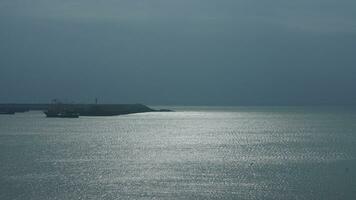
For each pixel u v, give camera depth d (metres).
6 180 61.44
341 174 65.81
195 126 188.38
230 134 144.25
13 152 91.06
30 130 153.38
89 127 171.75
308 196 53.31
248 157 84.81
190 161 79.00
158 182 60.31
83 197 52.97
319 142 115.75
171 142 115.25
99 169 70.12
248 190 56.06
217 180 61.69
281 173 66.81
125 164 75.25
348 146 105.12
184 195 53.69
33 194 54.22
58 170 69.19
